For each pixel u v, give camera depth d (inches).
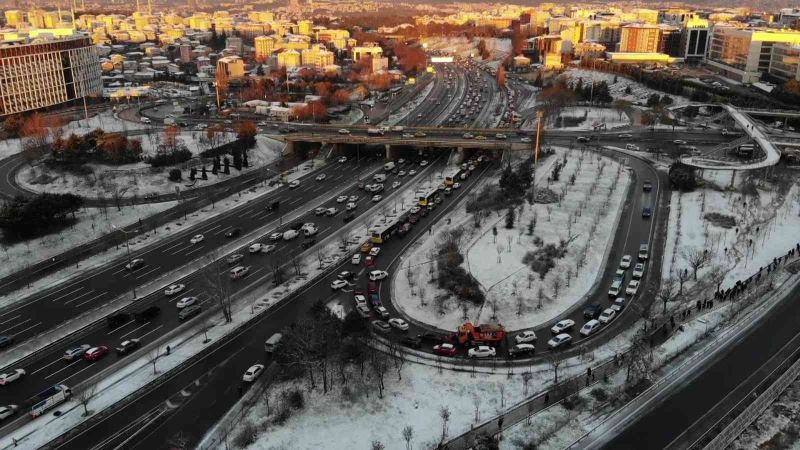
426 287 7509.8
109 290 7755.9
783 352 6003.9
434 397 5570.9
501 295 7194.9
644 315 6781.5
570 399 5413.4
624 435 4943.4
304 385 5767.7
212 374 6003.9
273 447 5044.3
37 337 6732.3
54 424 5349.4
